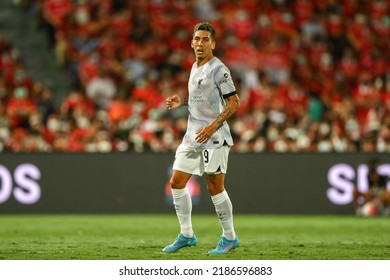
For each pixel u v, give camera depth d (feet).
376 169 190.70
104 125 209.26
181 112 232.53
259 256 105.40
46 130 211.20
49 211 187.73
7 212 186.60
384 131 215.31
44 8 274.36
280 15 279.08
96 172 189.16
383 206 190.19
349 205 190.80
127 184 189.47
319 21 280.51
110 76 246.88
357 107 246.88
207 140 99.45
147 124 212.23
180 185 102.53
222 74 98.84
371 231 148.56
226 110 98.68
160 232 143.23
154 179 189.47
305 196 190.60
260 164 190.49
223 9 278.46
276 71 264.52
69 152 188.75
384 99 249.55
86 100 237.04
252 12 278.26
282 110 236.02
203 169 101.40
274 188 190.39
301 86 258.37
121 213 188.85
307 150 206.28
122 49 259.39
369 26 284.61
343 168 191.01
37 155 187.83
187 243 106.63
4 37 272.51
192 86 100.17
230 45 266.77
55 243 122.21
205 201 188.24
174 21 271.49
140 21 267.80
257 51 265.75
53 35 271.08
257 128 221.25
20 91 227.61
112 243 122.01
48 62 267.80
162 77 247.91
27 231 144.46
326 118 224.33
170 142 207.10
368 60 273.33
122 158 189.78
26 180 187.32
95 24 266.57
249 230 149.69
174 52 262.88
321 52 270.05
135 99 234.79
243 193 189.98
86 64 250.78
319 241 127.54
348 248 116.88
